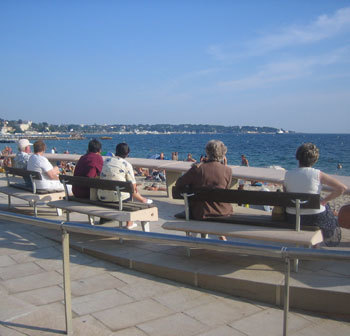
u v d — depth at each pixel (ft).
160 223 22.34
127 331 10.44
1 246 18.10
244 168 28.94
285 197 13.34
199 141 381.40
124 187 16.74
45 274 14.74
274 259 14.94
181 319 11.17
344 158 158.40
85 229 9.59
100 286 13.64
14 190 24.25
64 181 20.35
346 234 19.03
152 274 14.70
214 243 8.35
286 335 8.57
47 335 9.83
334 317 11.37
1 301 11.91
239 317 11.32
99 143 21.11
